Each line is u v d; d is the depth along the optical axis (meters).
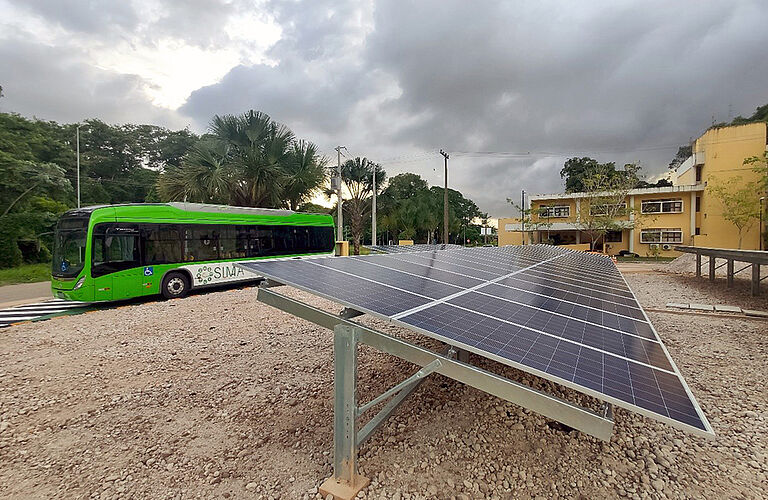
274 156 16.95
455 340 2.22
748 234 24.61
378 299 2.88
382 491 2.65
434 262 5.82
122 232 9.23
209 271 11.20
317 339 6.33
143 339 6.30
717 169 25.64
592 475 2.89
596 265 9.35
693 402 1.87
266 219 13.16
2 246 17.89
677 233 28.34
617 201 25.22
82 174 35.38
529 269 6.32
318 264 4.13
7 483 2.79
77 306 9.63
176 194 16.30
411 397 4.07
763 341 6.32
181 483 2.80
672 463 3.08
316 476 2.85
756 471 2.98
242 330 6.86
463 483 2.75
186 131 47.75
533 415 3.73
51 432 3.50
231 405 4.02
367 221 31.05
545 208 31.84
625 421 3.76
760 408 4.03
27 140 24.53
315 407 3.94
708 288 12.05
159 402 4.09
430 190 49.53
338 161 24.06
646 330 3.17
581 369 2.09
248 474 2.89
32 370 4.95
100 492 2.71
